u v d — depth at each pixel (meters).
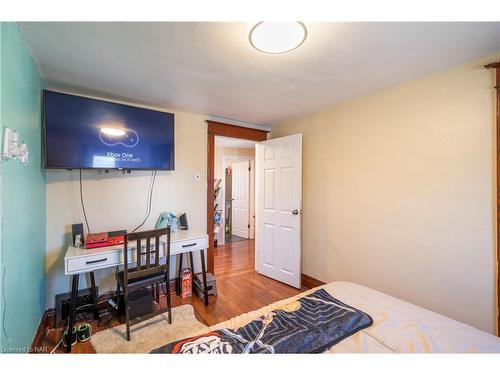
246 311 2.30
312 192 2.92
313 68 1.75
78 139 2.04
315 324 1.10
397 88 2.08
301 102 2.50
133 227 2.53
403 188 2.05
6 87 1.11
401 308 1.29
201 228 2.98
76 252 1.87
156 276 2.10
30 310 1.53
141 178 2.58
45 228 2.06
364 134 2.35
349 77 1.92
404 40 1.40
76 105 2.03
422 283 1.94
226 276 3.23
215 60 1.64
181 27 1.28
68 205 2.19
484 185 1.62
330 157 2.70
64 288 2.17
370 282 2.32
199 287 2.59
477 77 1.64
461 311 1.73
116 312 2.17
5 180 1.08
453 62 1.68
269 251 3.19
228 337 1.01
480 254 1.64
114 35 1.36
